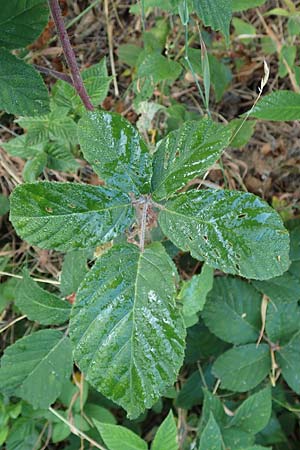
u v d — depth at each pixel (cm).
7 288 61
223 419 53
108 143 32
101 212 31
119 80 71
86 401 60
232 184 66
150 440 62
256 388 60
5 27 35
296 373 55
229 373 55
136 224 40
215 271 63
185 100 71
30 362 51
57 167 57
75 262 49
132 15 71
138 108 60
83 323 30
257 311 57
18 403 57
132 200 32
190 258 62
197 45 67
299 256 57
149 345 30
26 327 65
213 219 31
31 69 36
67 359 51
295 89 65
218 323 56
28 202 30
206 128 33
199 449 46
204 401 53
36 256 66
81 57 71
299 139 68
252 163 68
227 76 68
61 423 57
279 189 68
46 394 51
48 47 62
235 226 30
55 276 66
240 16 73
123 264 30
